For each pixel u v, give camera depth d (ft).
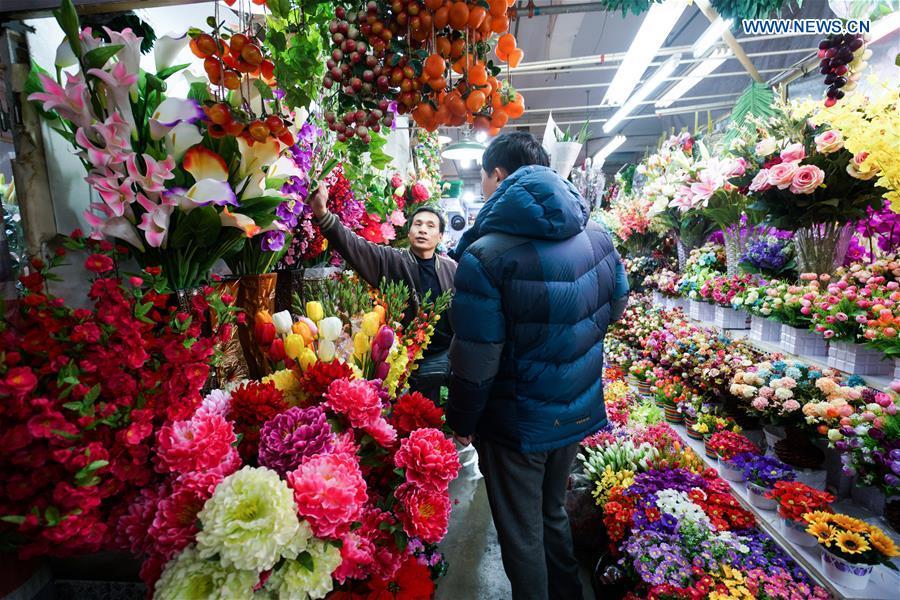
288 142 2.98
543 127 32.68
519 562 4.32
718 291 7.79
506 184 4.29
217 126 2.68
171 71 2.93
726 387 6.50
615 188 19.10
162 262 3.00
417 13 2.93
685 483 5.42
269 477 2.20
